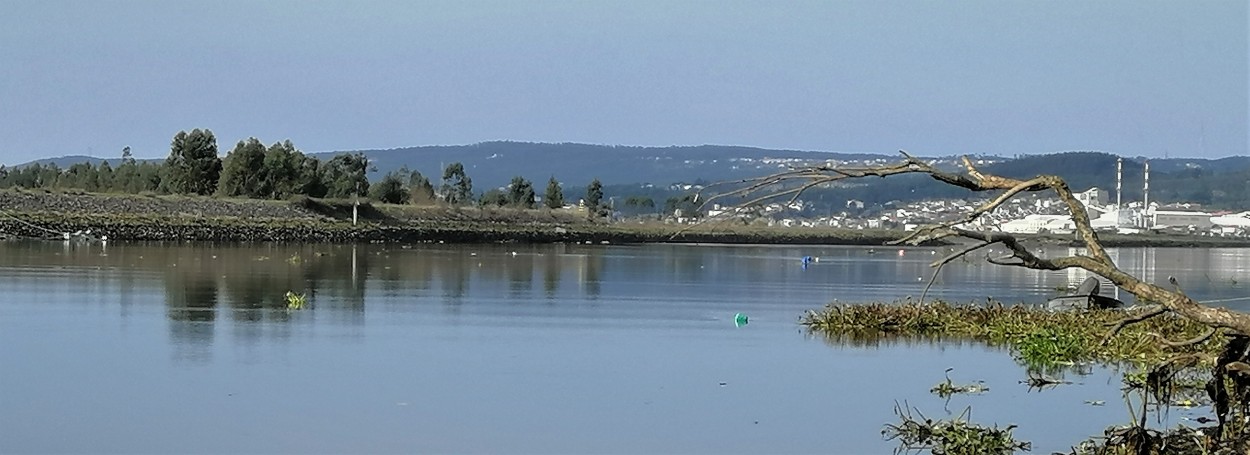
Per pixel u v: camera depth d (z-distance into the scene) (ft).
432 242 524.93
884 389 117.50
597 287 249.34
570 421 101.04
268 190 570.87
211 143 580.71
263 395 109.60
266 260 320.29
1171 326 142.82
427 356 135.23
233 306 185.88
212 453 88.48
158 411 102.01
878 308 175.01
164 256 325.62
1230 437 81.15
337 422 98.94
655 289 246.88
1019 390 116.57
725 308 203.31
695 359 137.08
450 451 90.07
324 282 243.60
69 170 620.90
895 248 562.66
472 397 110.73
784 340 156.35
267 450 89.45
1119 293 255.91
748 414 104.99
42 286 214.48
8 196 450.71
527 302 207.00
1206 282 298.76
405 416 101.86
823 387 118.11
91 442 90.94
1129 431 82.64
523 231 567.59
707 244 586.04
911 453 90.74
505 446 91.91
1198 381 116.47
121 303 186.60
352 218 547.08
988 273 333.01
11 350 133.80
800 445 92.94
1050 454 89.04
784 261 395.14
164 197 508.53
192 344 140.46
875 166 74.79
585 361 134.10
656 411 105.50
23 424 96.58
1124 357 136.05
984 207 72.54
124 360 127.85
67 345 138.31
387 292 221.87
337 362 129.39
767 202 79.15
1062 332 147.64
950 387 118.11
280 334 151.53
